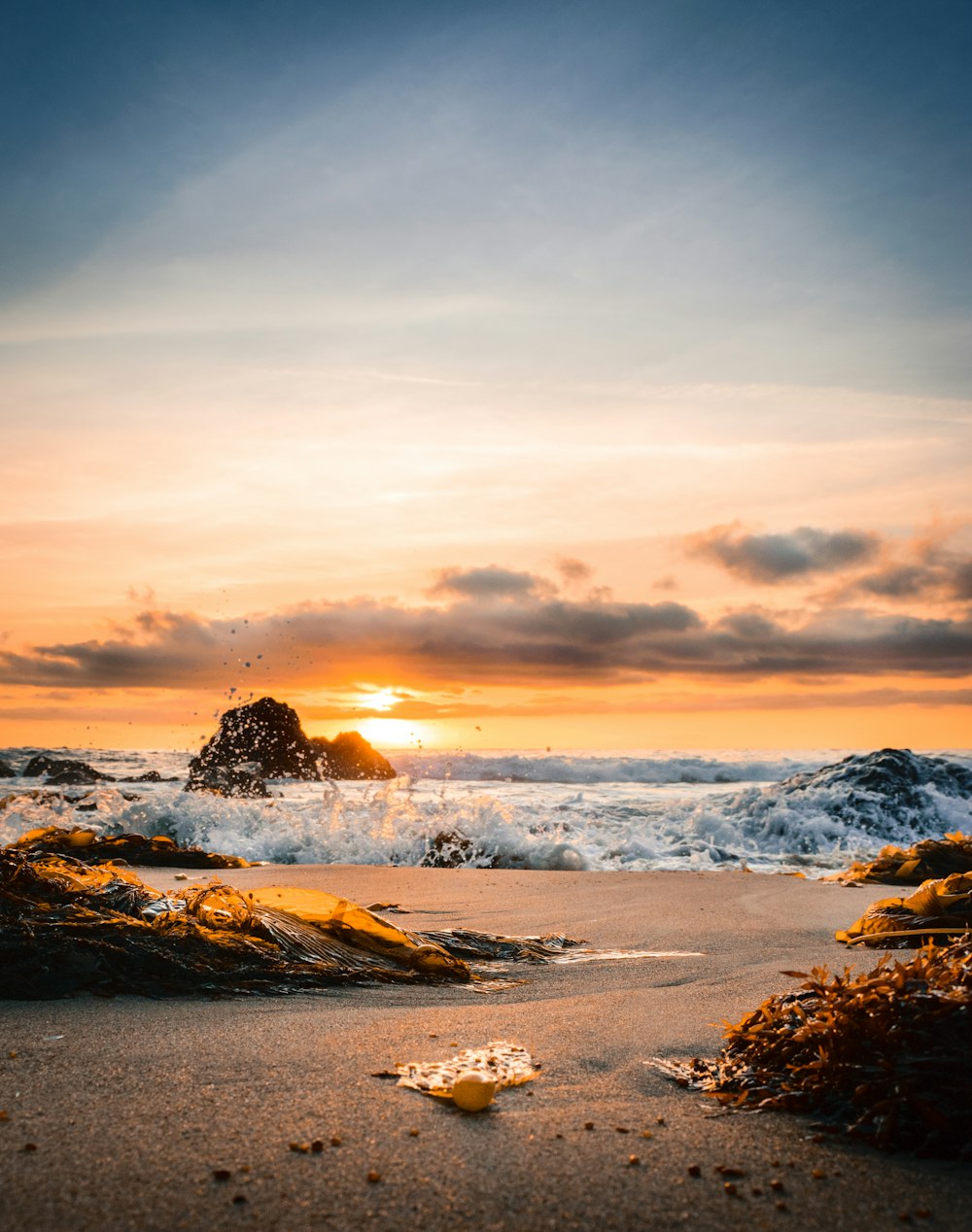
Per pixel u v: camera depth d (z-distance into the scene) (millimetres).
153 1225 1902
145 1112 2518
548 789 24094
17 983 3859
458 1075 2871
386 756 31312
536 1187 2111
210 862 8859
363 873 8812
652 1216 1988
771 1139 2418
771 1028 3068
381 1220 1941
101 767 27922
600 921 6332
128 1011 3615
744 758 34500
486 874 8852
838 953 5156
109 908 4742
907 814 13688
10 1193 2025
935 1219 1994
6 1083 2736
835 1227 1956
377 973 4387
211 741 23109
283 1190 2066
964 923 5387
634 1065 3053
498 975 4637
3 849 5344
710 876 8875
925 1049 2633
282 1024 3473
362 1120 2479
